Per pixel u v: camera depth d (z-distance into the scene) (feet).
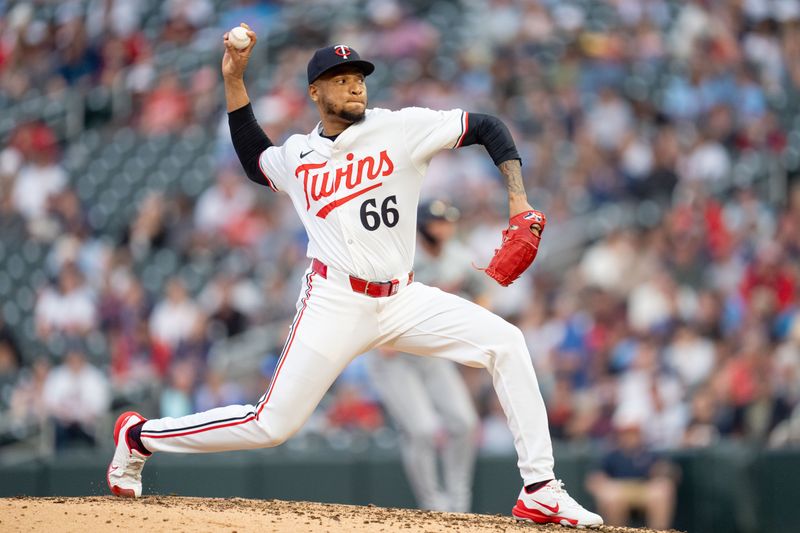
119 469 54.49
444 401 90.38
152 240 147.74
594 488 102.42
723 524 102.12
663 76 167.94
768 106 172.45
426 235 88.53
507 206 146.20
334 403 114.73
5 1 195.62
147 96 173.17
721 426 114.73
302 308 50.52
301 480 98.94
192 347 127.95
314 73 48.52
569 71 167.22
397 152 48.78
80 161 168.25
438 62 171.63
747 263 136.67
